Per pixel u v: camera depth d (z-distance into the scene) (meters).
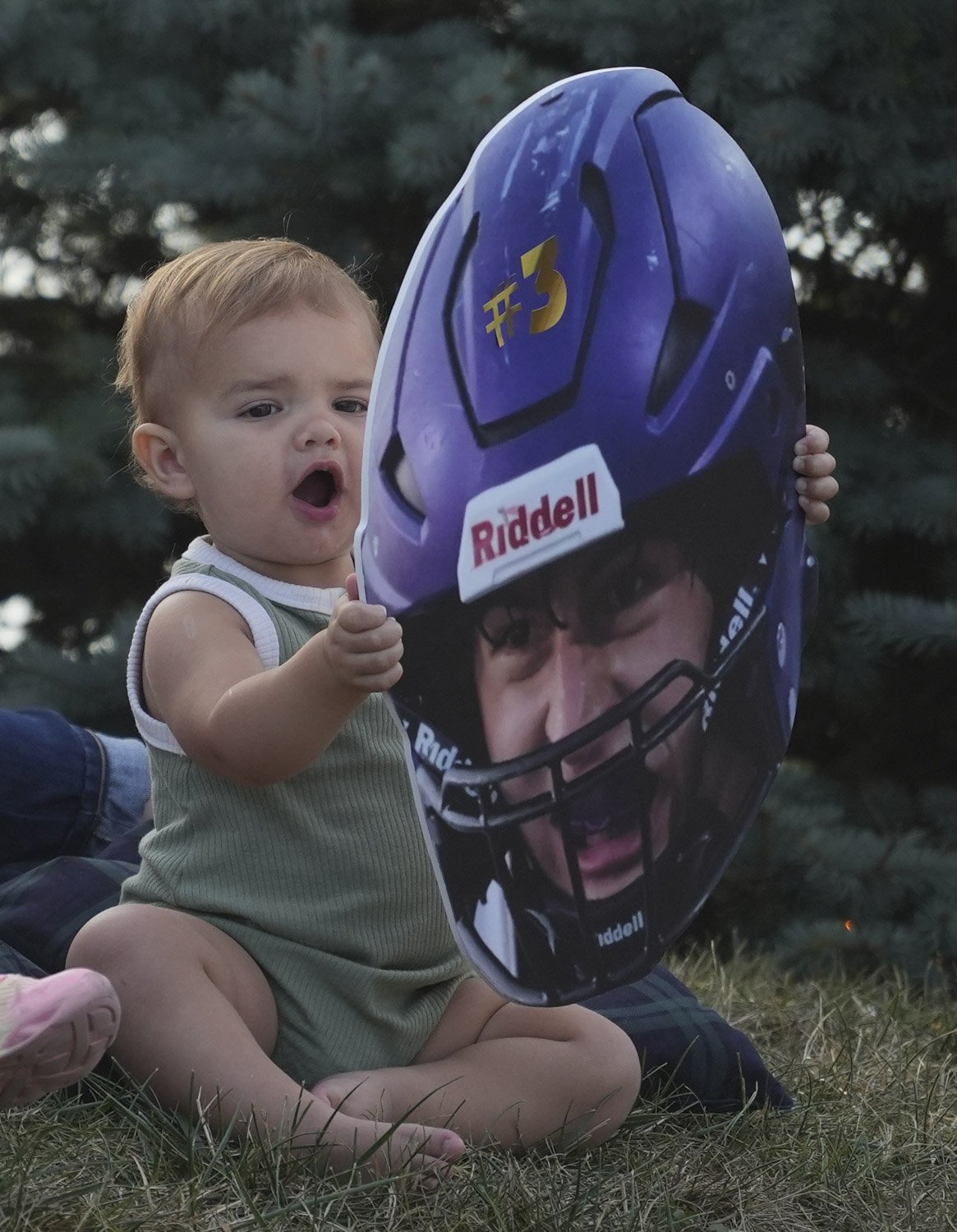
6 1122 2.46
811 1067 3.34
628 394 2.55
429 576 2.44
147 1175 2.28
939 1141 2.84
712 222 2.63
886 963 5.77
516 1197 2.33
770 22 6.05
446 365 2.48
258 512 2.69
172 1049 2.43
